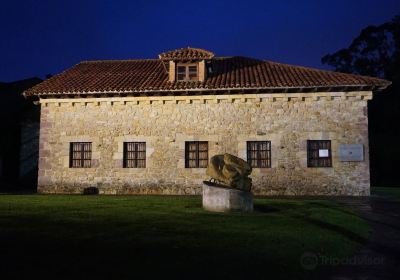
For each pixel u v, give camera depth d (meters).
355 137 15.83
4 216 8.14
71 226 6.96
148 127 16.80
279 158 16.03
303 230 7.03
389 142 28.75
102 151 16.98
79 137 17.17
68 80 18.31
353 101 15.94
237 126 16.33
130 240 5.87
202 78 16.98
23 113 23.38
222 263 4.77
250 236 6.36
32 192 17.75
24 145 22.78
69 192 16.98
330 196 15.40
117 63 21.50
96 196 14.53
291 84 15.62
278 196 15.41
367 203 12.63
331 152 15.91
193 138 16.50
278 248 5.61
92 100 17.05
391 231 7.79
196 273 4.36
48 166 17.25
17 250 5.14
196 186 16.34
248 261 4.90
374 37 39.84
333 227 7.56
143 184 16.66
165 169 16.56
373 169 26.84
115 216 8.31
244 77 17.06
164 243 5.71
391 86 32.50
